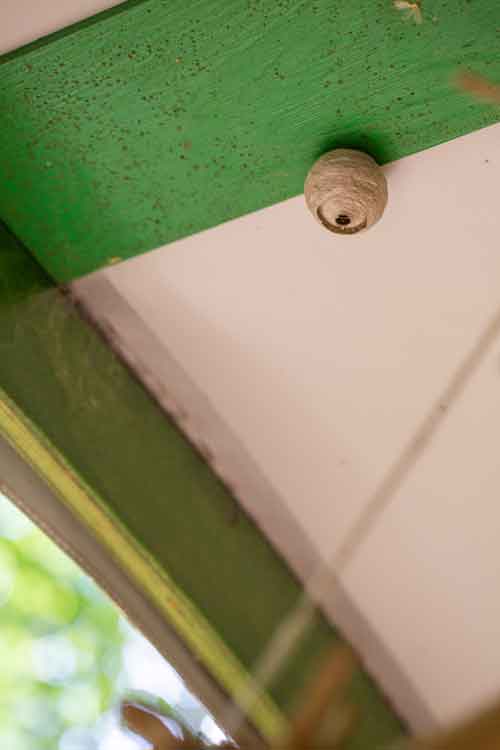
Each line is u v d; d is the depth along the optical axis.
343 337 1.35
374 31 1.19
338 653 0.80
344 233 1.24
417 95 1.22
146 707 0.88
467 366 1.16
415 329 1.33
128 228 1.30
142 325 1.36
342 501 1.42
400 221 1.28
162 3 1.19
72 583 2.20
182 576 1.37
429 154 1.25
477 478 1.39
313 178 1.23
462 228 1.28
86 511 1.33
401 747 0.73
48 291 1.33
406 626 1.47
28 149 1.26
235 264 1.32
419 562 1.44
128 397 1.37
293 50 1.20
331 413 1.38
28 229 1.31
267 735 1.41
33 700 2.15
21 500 1.31
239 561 1.41
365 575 1.46
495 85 1.21
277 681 1.41
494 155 1.25
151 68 1.21
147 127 1.24
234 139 1.25
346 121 1.23
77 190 1.28
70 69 1.22
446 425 1.37
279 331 1.35
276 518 1.43
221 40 1.20
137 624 1.37
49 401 1.31
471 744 0.69
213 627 1.38
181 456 1.40
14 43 1.21
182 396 1.39
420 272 1.31
